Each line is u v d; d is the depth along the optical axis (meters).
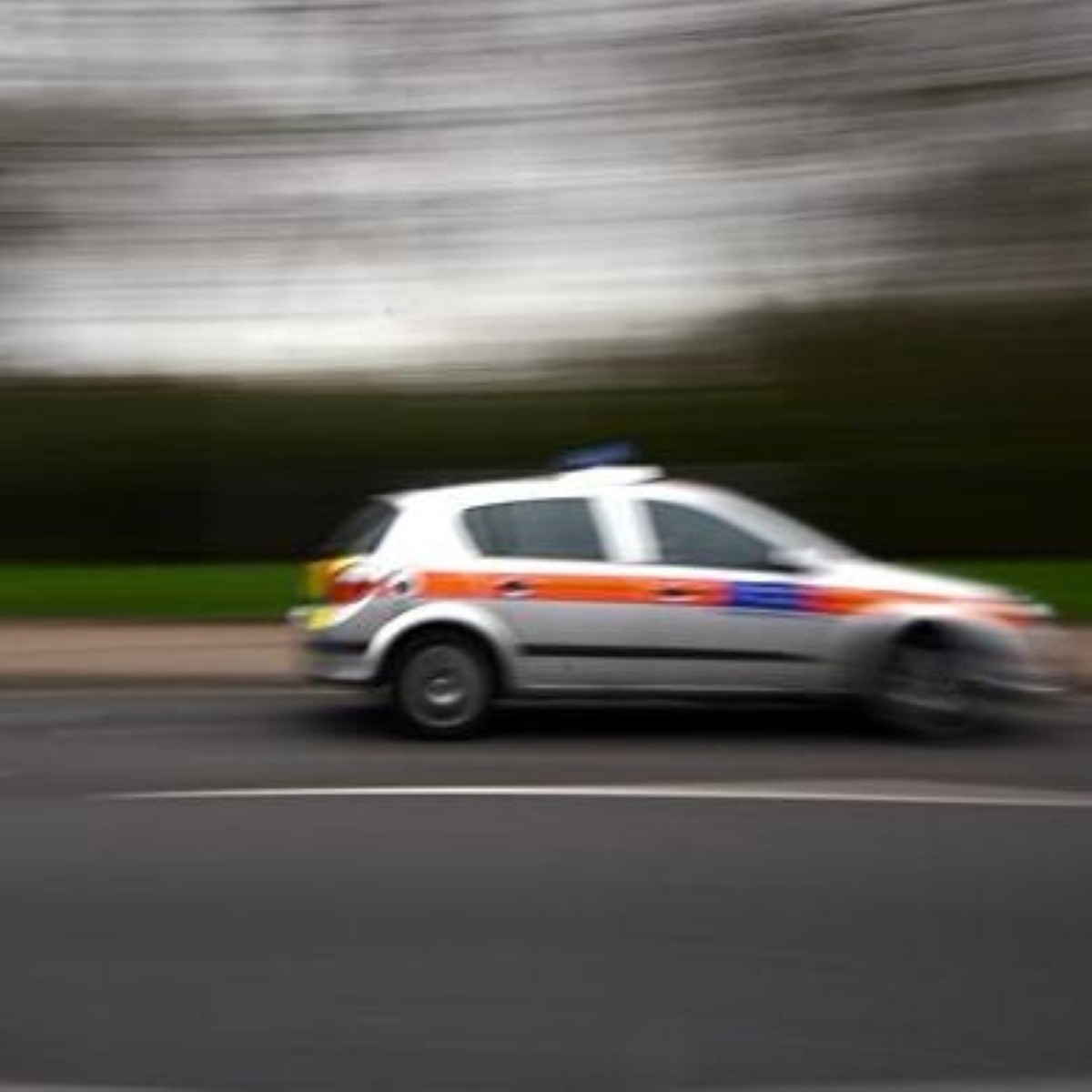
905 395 21.47
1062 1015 5.54
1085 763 9.48
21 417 21.56
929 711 10.09
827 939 6.30
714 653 10.02
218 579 18.80
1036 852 7.52
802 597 10.00
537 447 21.86
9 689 13.24
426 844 7.66
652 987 5.80
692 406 21.95
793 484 21.30
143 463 21.38
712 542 10.12
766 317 22.94
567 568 10.09
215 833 7.94
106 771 9.51
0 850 7.64
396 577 10.12
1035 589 17.52
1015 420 21.05
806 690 10.05
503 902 6.77
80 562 21.28
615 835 7.80
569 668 10.09
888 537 21.11
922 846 7.61
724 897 6.82
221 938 6.33
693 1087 4.95
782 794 8.66
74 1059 5.17
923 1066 5.11
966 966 6.01
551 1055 5.20
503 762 9.57
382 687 10.23
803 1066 5.11
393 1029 5.41
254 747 10.18
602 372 22.67
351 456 21.56
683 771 9.27
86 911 6.69
